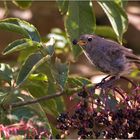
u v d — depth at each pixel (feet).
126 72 39.04
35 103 33.71
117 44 39.75
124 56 38.96
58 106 37.27
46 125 31.83
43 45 33.22
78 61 55.16
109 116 30.63
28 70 32.48
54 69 34.24
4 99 33.14
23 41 33.17
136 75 47.26
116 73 38.93
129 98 31.07
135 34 63.41
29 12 57.77
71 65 54.24
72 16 37.14
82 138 30.53
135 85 33.76
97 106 30.94
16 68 39.73
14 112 33.12
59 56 51.67
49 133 31.42
